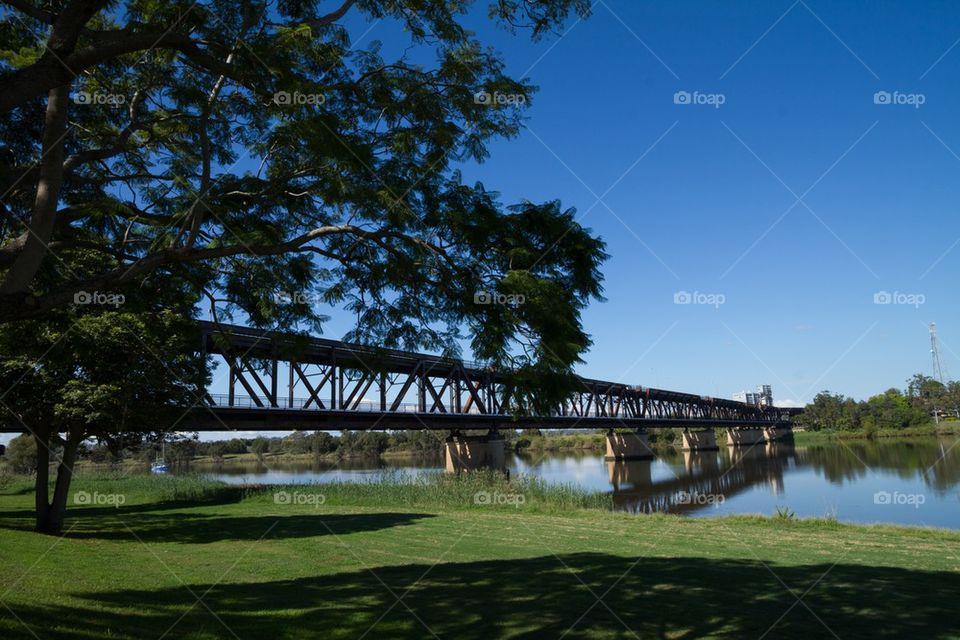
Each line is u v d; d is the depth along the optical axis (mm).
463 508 27516
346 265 8992
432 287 8602
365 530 19734
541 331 7152
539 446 116750
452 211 7863
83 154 9031
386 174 8719
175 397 19828
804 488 43562
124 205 10172
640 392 85062
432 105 8844
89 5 5887
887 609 9344
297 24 7926
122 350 18453
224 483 40344
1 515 25734
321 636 7926
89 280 6754
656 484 51438
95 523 22641
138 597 9852
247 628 8172
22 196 9664
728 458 84250
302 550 15648
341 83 9062
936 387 115812
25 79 5758
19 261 6199
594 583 11258
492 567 13031
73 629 7508
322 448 109938
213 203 9305
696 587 10906
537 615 9000
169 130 10609
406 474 36125
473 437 53094
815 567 12945
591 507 28312
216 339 11680
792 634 8070
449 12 8484
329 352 33719
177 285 11914
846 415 119125
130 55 9625
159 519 23938
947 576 11984
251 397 34688
